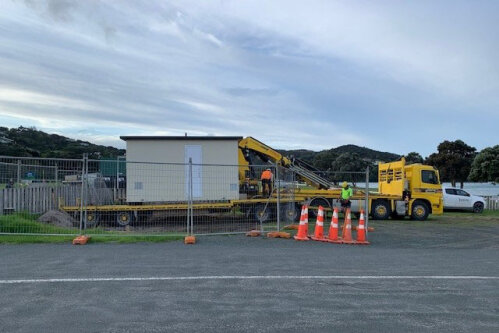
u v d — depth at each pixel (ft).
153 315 16.76
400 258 31.40
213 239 39.37
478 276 25.34
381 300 19.67
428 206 72.33
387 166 76.69
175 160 54.95
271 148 67.72
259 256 30.42
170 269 25.23
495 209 104.47
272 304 18.58
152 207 52.44
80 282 21.68
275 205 56.70
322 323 16.28
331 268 26.68
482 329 16.06
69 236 37.14
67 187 53.78
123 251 31.45
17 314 16.62
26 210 46.42
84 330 15.01
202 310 17.53
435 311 18.17
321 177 68.85
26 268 24.88
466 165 131.34
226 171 55.77
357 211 70.23
